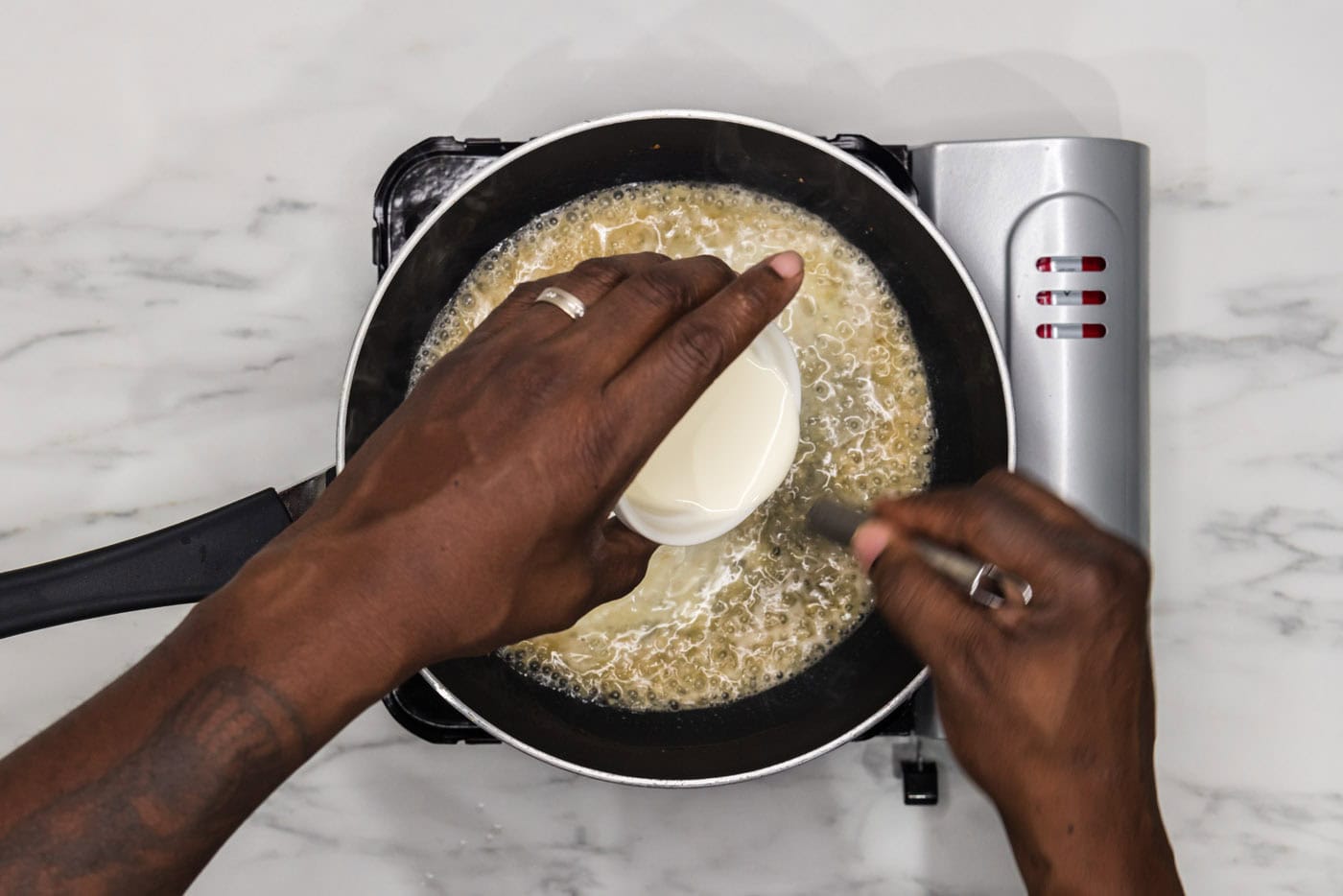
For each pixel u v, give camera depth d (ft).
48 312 2.28
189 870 1.14
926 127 2.28
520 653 2.06
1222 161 2.29
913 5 2.28
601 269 1.27
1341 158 2.27
